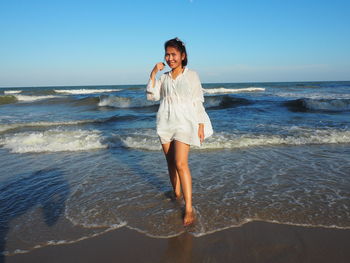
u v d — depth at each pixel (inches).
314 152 192.4
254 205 110.0
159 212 106.5
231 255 80.1
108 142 229.0
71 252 82.6
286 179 139.0
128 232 93.1
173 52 95.6
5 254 81.6
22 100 796.6
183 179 98.9
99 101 690.2
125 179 144.4
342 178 139.5
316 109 492.1
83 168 165.5
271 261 76.9
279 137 233.5
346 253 79.2
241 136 237.6
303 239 86.6
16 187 135.7
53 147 217.9
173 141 105.6
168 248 84.2
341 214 101.5
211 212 105.0
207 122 103.8
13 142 238.1
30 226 97.6
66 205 114.0
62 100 739.4
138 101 628.1
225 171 152.6
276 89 1221.7
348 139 227.3
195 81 100.0
